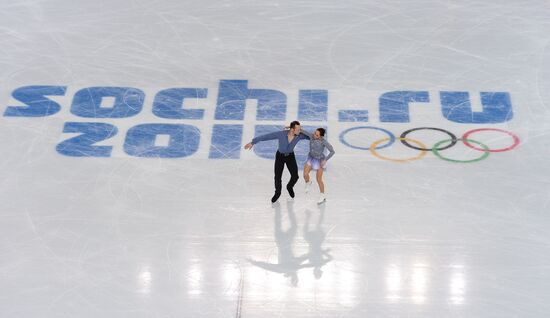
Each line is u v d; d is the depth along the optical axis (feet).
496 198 74.74
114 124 85.92
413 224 71.72
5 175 78.59
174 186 77.20
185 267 67.00
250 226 71.92
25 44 99.60
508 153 80.79
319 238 70.23
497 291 63.87
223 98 89.76
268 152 81.97
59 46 99.19
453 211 73.26
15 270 66.74
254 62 95.76
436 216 72.64
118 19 104.42
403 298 63.21
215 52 97.71
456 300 62.95
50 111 87.86
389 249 68.74
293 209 74.02
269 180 77.97
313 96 89.86
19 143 83.10
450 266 66.69
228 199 75.36
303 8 106.01
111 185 77.30
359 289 64.23
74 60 96.53
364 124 85.61
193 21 103.65
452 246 68.95
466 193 75.51
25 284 65.21
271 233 70.95
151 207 74.33
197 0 107.96
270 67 94.84
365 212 73.36
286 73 93.76
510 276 65.46
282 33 100.94
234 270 66.59
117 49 98.48
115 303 63.10
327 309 62.18
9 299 63.62
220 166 80.02
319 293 63.87
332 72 93.76
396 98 89.35
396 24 102.12
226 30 101.81
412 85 91.30
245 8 106.32
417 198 75.05
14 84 92.22
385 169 79.05
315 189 76.59
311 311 62.03
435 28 101.04
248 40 99.76
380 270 66.33
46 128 85.35
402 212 73.20
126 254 68.49
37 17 104.99
